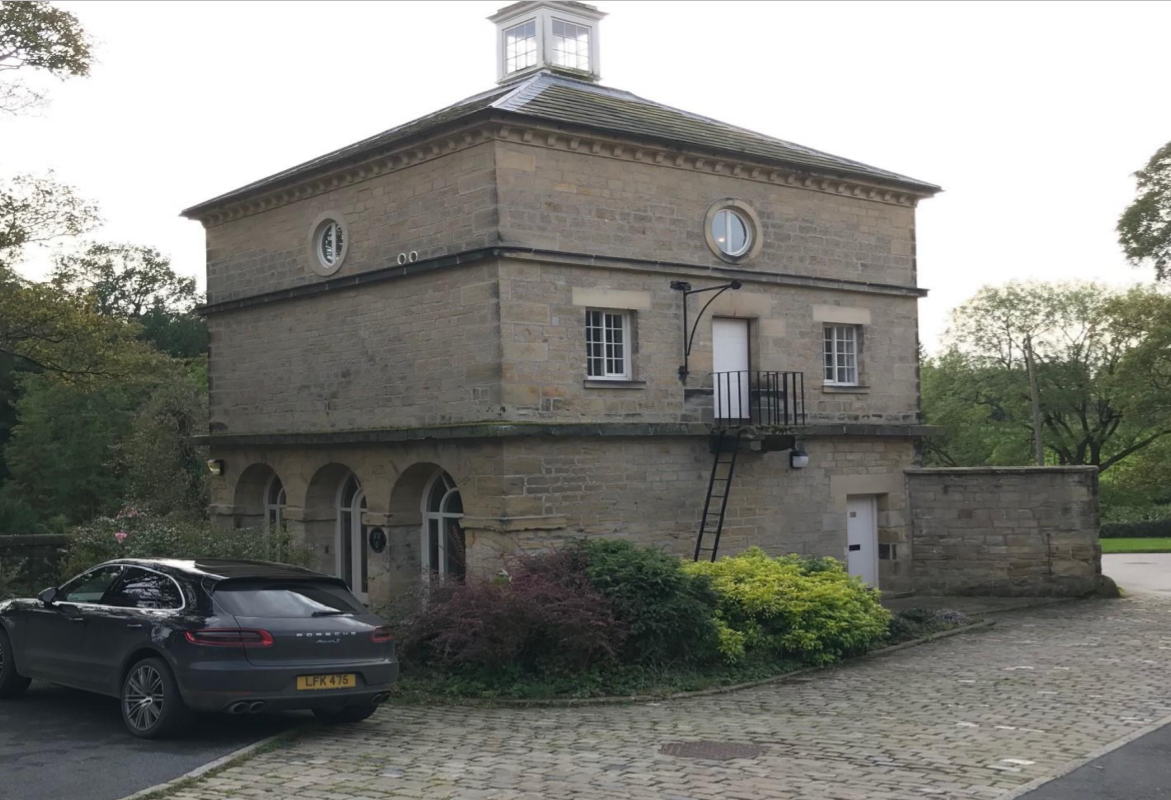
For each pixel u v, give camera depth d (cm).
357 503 2091
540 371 1742
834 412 2130
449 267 1786
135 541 1736
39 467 4084
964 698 1239
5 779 879
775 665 1437
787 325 2064
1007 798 828
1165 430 4219
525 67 2291
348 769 919
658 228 1891
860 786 863
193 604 1018
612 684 1304
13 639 1191
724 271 1961
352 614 1070
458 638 1300
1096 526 2173
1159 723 1089
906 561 2239
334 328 2025
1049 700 1216
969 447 5109
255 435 2161
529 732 1080
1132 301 4038
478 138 1731
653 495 1853
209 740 1017
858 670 1453
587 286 1803
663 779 888
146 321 5116
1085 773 902
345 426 1998
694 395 1925
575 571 1422
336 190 2017
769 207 2047
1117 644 1617
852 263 2173
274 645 997
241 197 2173
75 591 1142
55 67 2102
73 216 2181
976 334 5078
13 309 2125
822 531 2092
